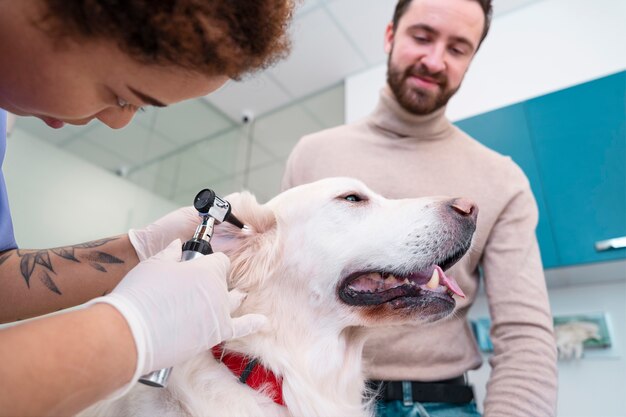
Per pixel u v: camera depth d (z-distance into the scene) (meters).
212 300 0.69
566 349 2.16
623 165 2.01
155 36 0.49
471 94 2.90
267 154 4.16
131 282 0.64
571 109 2.23
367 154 1.52
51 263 0.96
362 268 1.07
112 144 3.78
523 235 1.32
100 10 0.46
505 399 1.05
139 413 0.78
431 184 1.42
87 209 3.01
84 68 0.52
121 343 0.53
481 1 1.49
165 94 0.58
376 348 1.22
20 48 0.50
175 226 1.07
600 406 2.02
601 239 1.97
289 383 0.91
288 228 1.08
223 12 0.52
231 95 3.97
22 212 2.63
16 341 0.47
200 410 0.78
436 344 1.22
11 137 2.66
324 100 3.82
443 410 1.17
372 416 1.08
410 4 1.51
